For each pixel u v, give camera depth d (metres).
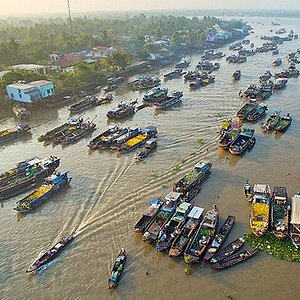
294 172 69.25
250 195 61.03
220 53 195.38
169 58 189.88
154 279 46.00
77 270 48.12
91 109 113.69
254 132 88.44
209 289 44.25
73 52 197.50
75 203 62.72
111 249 51.38
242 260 47.75
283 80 129.88
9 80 120.12
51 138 90.12
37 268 48.50
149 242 51.66
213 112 103.94
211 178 68.38
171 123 97.12
